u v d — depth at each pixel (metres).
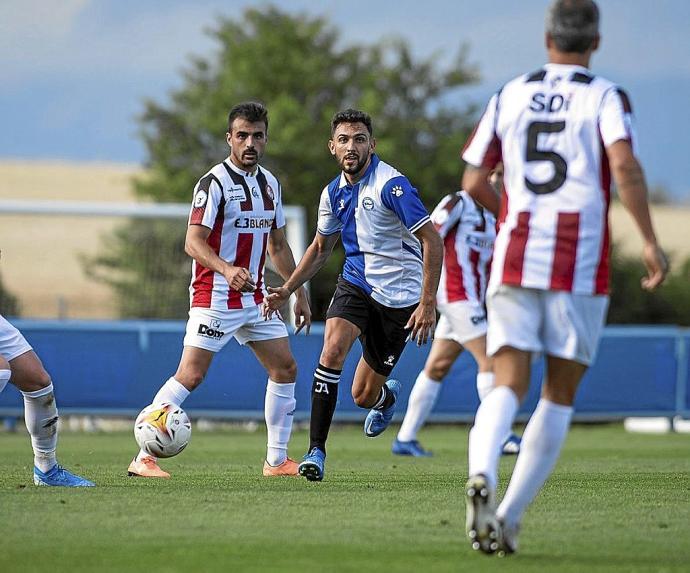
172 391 27.41
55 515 19.36
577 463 35.53
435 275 25.78
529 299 16.53
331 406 26.52
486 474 15.63
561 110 16.66
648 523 19.12
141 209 71.25
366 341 28.19
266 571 14.82
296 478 27.42
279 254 29.36
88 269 83.50
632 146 16.14
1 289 74.44
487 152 17.20
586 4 17.02
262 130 27.73
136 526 18.23
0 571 14.77
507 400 16.36
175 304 74.88
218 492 23.22
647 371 59.22
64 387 55.84
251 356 56.03
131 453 39.34
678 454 41.38
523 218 16.52
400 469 31.50
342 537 17.38
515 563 15.47
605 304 16.66
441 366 38.53
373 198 26.80
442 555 16.02
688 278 100.00
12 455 38.19
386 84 124.31
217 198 27.19
